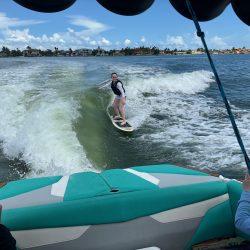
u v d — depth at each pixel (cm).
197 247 242
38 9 240
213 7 271
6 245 186
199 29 233
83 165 752
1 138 873
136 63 2902
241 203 196
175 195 242
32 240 216
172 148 853
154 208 236
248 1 258
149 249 230
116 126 1030
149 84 1542
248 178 202
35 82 1562
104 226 227
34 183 262
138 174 278
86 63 2792
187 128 1027
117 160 798
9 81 1584
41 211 219
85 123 986
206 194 249
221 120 1114
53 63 2759
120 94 1072
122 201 232
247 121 1088
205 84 1814
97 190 242
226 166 724
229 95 1564
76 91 1284
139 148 868
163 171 286
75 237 222
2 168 747
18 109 1038
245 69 2778
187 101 1398
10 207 222
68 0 240
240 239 248
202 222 245
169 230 238
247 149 812
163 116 1172
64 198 232
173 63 3012
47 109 999
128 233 229
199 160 768
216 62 3784
